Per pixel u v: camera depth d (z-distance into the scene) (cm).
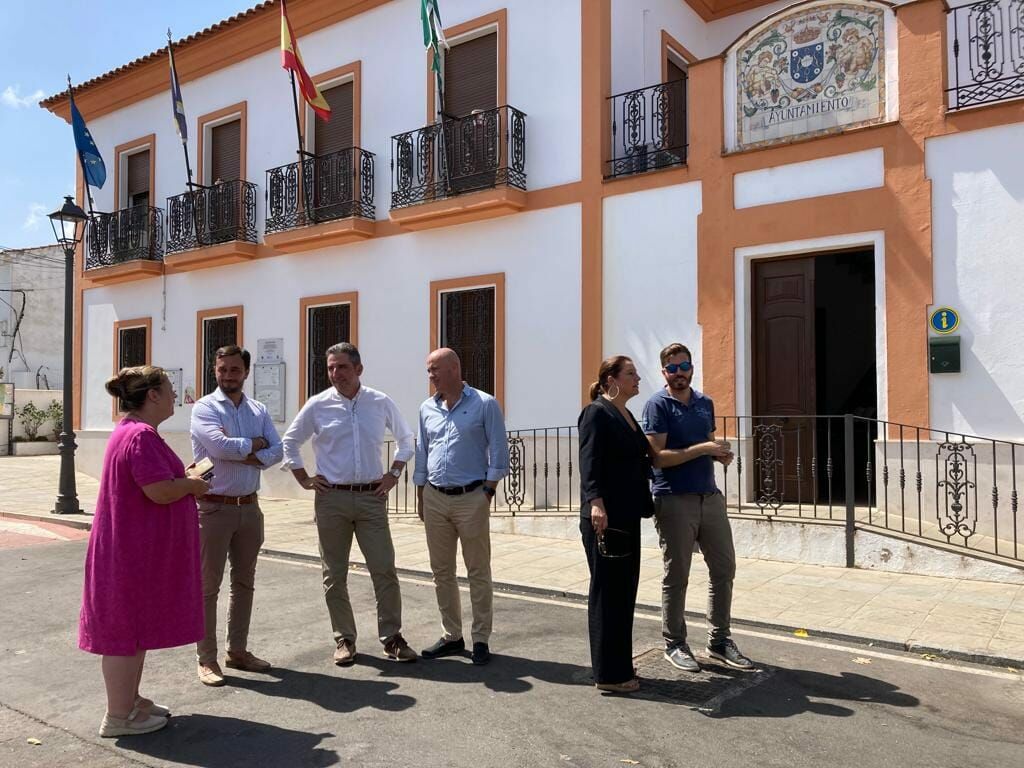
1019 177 725
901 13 783
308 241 1214
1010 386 725
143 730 392
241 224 1336
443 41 1063
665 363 479
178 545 398
